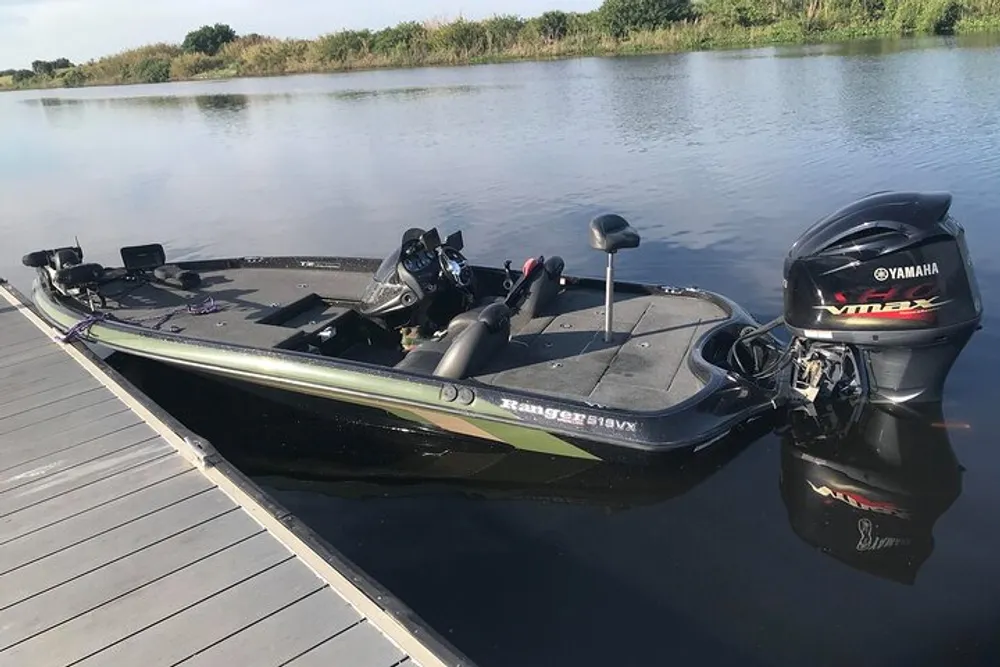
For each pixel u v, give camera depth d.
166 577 3.42
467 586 3.70
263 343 5.48
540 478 4.63
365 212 11.88
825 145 13.62
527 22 41.16
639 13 38.47
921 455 4.24
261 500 3.90
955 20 31.91
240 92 34.94
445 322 5.94
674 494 4.24
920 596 3.31
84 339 6.18
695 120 17.42
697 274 7.94
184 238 11.37
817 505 3.99
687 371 4.65
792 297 4.39
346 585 3.26
